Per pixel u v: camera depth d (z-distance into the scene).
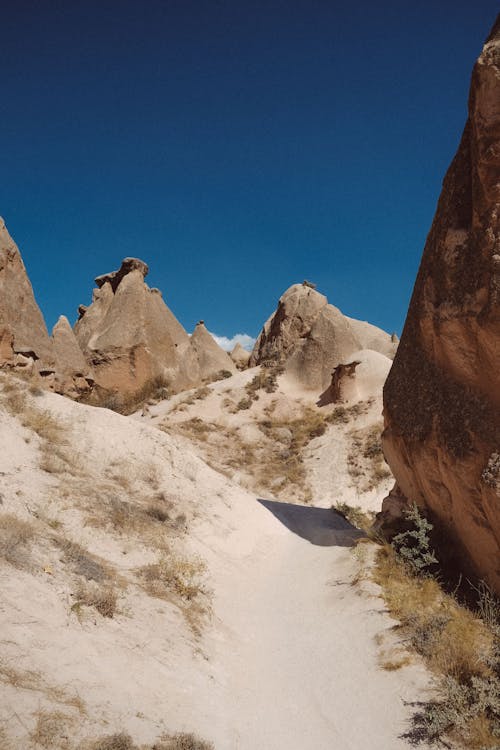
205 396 38.56
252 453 32.62
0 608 6.14
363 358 39.97
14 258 26.59
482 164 9.85
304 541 15.93
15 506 9.72
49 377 26.28
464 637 8.36
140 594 8.58
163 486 15.00
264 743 6.01
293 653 8.66
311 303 49.44
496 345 9.56
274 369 42.91
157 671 6.66
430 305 11.50
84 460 14.28
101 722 5.02
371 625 9.18
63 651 5.99
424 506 12.93
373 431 32.28
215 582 10.96
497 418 9.73
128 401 41.22
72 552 8.65
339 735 6.43
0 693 4.73
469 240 10.58
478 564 10.84
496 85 9.63
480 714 6.40
